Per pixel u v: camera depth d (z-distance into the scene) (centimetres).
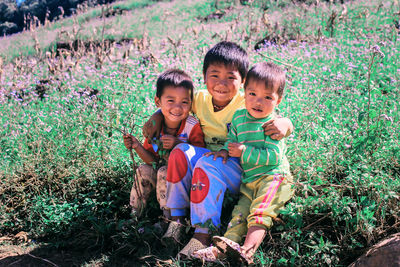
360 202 257
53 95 624
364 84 453
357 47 657
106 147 379
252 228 254
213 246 260
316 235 262
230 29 847
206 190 267
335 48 664
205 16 1672
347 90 468
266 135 276
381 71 505
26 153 414
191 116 308
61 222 313
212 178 270
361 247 250
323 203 263
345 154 319
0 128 482
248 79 272
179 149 282
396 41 627
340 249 248
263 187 269
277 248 262
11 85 684
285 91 471
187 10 1958
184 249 262
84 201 338
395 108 365
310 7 1225
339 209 254
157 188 298
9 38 2083
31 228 328
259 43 827
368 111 323
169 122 308
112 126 325
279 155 272
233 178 284
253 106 273
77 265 279
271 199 262
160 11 2094
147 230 284
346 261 247
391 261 218
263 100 270
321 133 333
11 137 450
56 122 457
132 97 506
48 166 375
